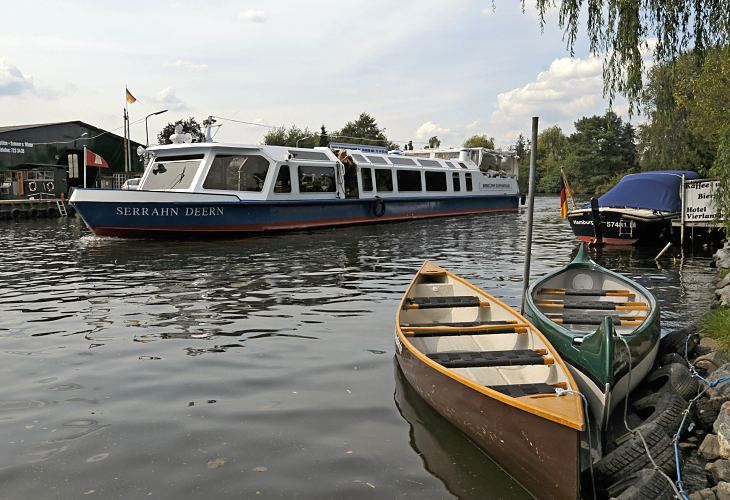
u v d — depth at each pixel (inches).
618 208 794.2
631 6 357.1
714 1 358.9
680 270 587.2
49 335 339.3
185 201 784.9
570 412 174.1
